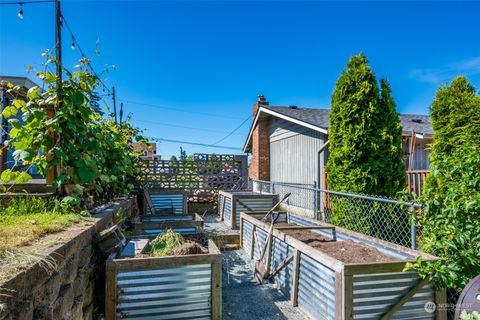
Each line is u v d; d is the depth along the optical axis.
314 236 3.71
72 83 2.85
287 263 3.12
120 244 2.51
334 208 5.02
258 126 11.17
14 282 1.06
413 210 2.60
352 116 4.86
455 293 2.51
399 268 2.20
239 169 8.80
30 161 2.61
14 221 2.01
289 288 3.07
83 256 1.94
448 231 2.25
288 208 8.85
